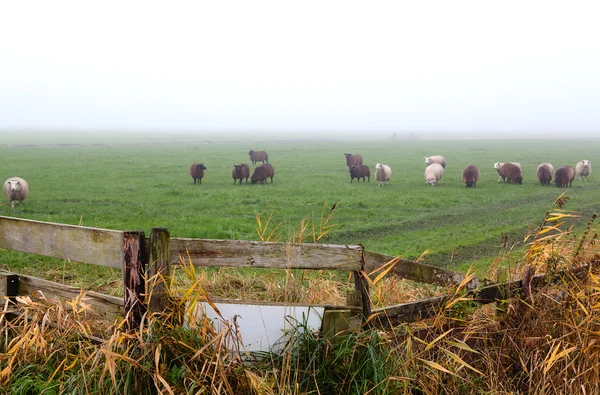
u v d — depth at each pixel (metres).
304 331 4.01
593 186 30.16
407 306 4.66
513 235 14.48
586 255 6.08
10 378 3.89
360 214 18.05
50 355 4.01
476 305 5.14
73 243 4.27
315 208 19.31
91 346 3.98
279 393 3.65
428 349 4.25
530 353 4.72
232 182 30.17
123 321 3.69
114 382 3.48
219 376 3.70
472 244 13.22
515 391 4.53
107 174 33.00
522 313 5.13
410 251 12.22
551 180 32.47
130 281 3.90
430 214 18.48
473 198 23.45
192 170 28.91
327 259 4.15
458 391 4.35
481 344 5.10
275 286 6.43
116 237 3.96
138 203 20.33
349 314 4.12
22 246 4.60
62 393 3.73
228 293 6.57
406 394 3.98
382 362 3.96
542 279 5.39
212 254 4.04
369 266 4.66
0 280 4.73
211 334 3.81
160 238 3.89
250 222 15.66
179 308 3.88
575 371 4.38
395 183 30.31
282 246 4.10
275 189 26.06
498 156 60.12
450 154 64.44
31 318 4.50
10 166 38.53
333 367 3.97
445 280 5.16
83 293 4.18
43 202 20.31
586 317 4.59
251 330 4.19
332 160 51.56
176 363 3.81
